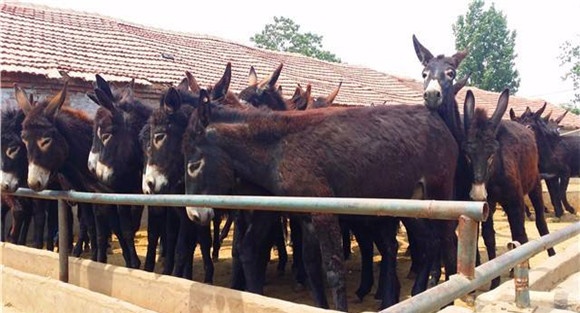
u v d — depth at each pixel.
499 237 10.30
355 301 5.95
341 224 5.89
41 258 6.06
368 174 4.76
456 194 6.15
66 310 4.86
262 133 4.80
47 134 6.24
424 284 5.43
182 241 6.05
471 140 5.73
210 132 4.90
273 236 6.00
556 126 12.32
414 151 5.08
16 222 8.14
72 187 7.18
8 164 6.81
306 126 4.75
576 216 12.75
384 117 5.16
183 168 5.43
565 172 12.03
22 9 13.15
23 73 9.30
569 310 3.68
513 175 6.02
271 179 4.77
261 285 5.59
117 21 15.05
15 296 5.57
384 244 5.52
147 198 4.21
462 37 37.69
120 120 6.45
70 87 9.94
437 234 5.57
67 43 11.80
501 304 3.81
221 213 6.30
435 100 5.62
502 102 5.88
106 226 6.87
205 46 16.30
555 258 5.18
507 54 36.69
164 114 5.33
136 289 4.84
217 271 7.77
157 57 13.12
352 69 22.02
